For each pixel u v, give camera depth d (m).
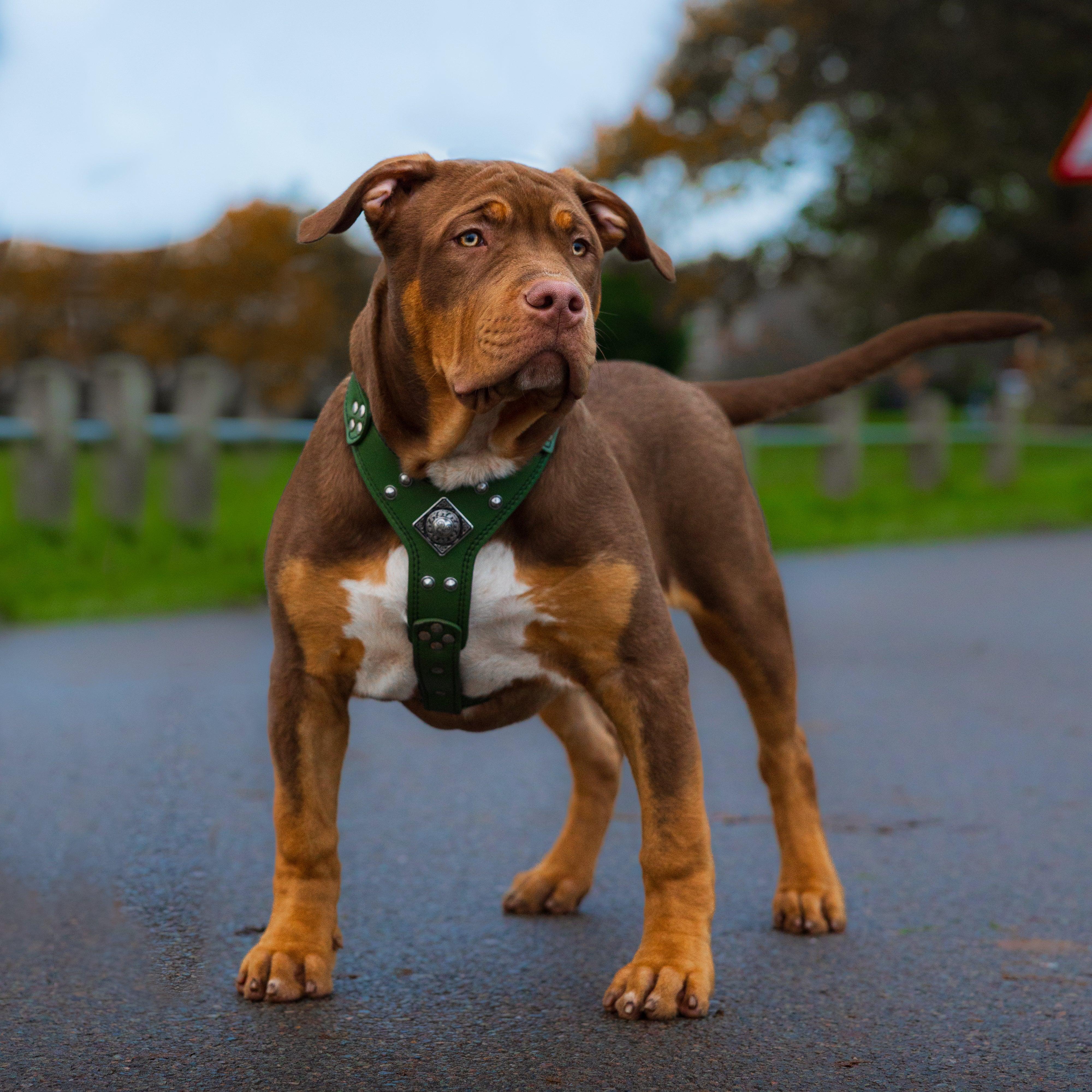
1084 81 29.34
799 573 11.34
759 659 3.98
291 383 23.61
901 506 15.97
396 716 6.36
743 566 3.99
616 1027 3.06
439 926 3.76
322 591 3.27
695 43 29.59
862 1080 2.79
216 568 9.96
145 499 10.49
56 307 23.62
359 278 24.22
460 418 3.14
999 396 19.00
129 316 23.61
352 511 3.26
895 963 3.49
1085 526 15.27
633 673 3.27
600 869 4.34
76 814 4.64
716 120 28.97
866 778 5.34
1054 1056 2.91
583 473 3.31
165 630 8.11
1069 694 6.84
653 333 20.56
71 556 9.77
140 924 3.67
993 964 3.47
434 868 4.25
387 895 4.00
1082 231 30.02
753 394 4.57
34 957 3.44
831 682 7.13
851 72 29.38
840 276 34.72
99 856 4.22
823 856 3.88
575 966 3.47
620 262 21.05
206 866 4.14
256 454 13.34
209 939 3.57
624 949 3.61
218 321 23.48
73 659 7.24
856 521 14.66
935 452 17.70
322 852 3.33
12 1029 3.02
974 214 30.86
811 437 15.87
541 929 3.76
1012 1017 3.13
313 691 3.34
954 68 29.22
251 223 23.30
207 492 10.73
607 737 4.11
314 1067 2.83
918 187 30.06
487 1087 2.74
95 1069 2.81
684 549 3.96
